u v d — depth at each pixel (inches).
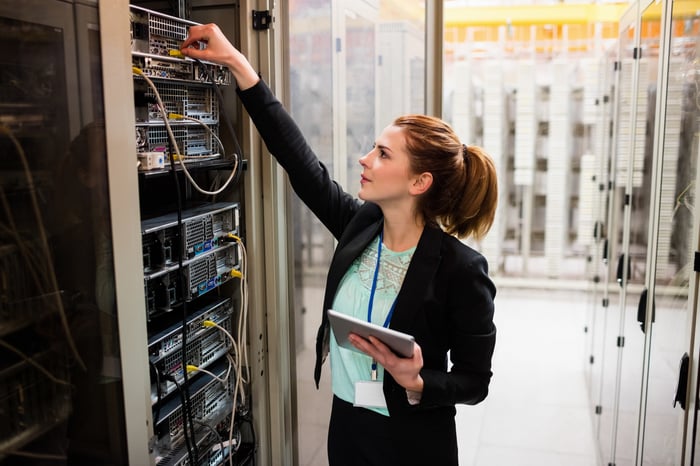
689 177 60.9
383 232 59.9
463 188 56.7
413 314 54.1
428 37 98.5
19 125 41.1
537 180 233.0
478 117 230.1
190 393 65.1
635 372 87.0
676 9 68.6
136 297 50.1
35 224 42.8
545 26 218.4
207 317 68.1
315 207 66.2
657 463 72.4
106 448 49.3
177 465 60.7
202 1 70.3
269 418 78.6
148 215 62.6
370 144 117.6
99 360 48.4
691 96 61.2
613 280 116.9
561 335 193.0
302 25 83.4
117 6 46.8
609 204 130.4
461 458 122.3
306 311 89.6
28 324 42.8
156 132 59.4
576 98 223.1
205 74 64.4
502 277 243.8
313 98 89.7
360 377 57.6
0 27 39.6
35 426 43.8
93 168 46.2
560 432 132.6
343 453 59.2
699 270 57.3
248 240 73.1
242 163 68.4
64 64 43.6
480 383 55.0
